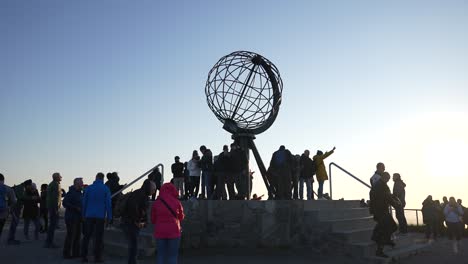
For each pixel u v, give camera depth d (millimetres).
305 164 13867
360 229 11664
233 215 11281
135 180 11789
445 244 14258
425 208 15977
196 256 10031
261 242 11188
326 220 11234
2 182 10984
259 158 13828
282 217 11320
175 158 13969
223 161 12344
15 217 12000
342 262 9633
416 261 10258
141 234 10445
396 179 13492
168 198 7355
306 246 10969
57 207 11492
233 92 13852
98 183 9539
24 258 9711
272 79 14102
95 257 9250
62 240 13078
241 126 13883
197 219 10984
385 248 11000
